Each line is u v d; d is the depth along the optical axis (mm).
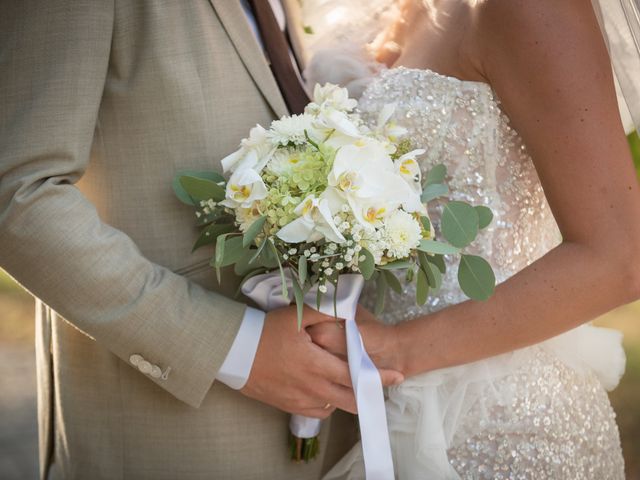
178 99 1824
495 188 1926
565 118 1739
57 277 1703
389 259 1689
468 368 1917
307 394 1840
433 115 1909
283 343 1802
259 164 1671
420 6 2074
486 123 1894
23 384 5258
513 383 1913
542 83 1749
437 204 1946
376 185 1624
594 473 2010
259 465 1967
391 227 1618
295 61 2250
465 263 1732
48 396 2098
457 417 1879
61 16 1729
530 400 1916
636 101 1843
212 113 1844
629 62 1827
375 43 2191
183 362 1774
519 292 1822
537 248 2029
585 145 1737
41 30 1731
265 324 1822
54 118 1702
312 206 1602
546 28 1737
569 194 1773
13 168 1698
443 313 1885
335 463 2111
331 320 1835
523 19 1750
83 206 1737
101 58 1753
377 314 1899
